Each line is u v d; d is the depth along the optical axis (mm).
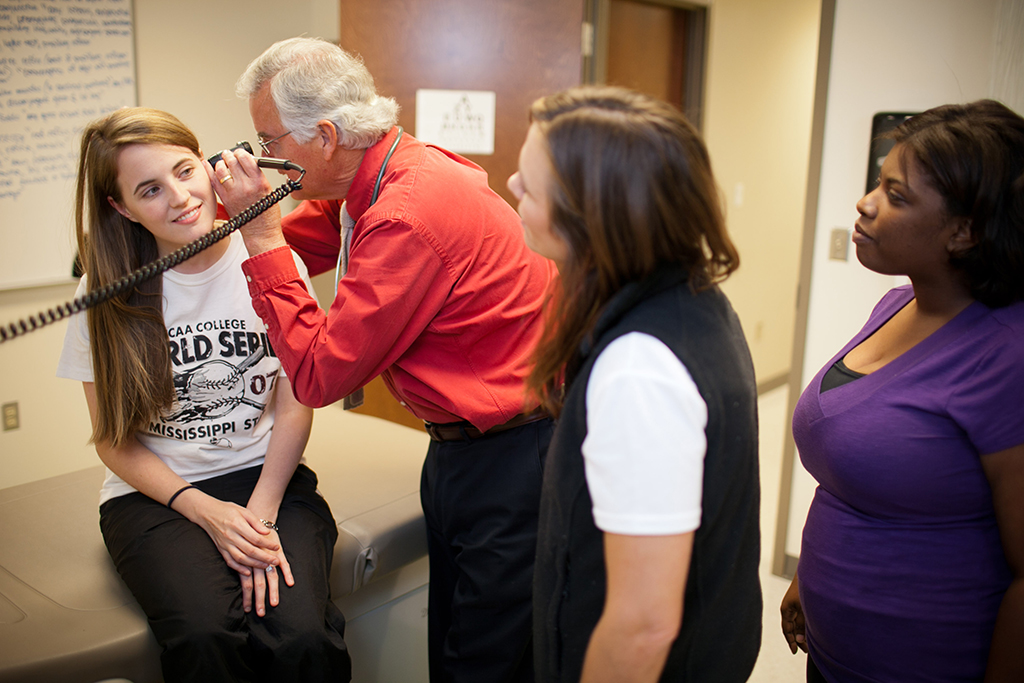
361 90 1365
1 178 2838
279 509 1489
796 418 1200
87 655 1232
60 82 2926
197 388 1465
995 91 1967
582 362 859
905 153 1022
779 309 4969
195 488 1434
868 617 1093
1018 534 958
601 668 794
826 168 2342
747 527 896
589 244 807
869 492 1063
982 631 1034
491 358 1422
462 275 1332
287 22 3686
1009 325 980
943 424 1002
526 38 2980
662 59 3939
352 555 1574
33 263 2977
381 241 1265
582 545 856
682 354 769
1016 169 948
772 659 2133
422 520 1723
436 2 2932
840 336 2402
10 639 1241
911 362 1046
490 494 1456
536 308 1456
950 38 2055
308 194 1446
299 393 1322
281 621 1310
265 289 1295
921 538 1048
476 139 3053
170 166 1335
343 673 1363
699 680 927
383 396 3283
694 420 760
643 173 755
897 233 1032
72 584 1418
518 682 1568
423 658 1876
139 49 3146
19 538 1582
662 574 748
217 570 1323
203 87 3395
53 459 3129
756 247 4672
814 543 1172
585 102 804
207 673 1230
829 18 2248
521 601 1467
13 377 2971
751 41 4324
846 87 2260
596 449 767
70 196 3037
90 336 1397
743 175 4465
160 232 1368
